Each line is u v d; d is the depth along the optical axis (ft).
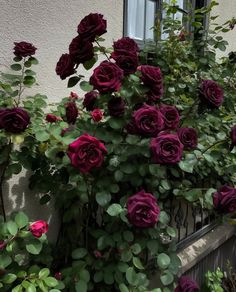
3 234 4.95
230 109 9.12
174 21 9.40
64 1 7.72
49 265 6.40
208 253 9.43
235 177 8.32
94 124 6.06
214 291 8.98
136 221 4.94
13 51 6.86
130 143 5.62
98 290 6.34
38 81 7.36
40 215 7.34
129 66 5.53
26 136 5.98
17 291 4.79
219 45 9.12
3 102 6.32
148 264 6.61
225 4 14.37
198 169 7.38
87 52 5.54
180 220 8.51
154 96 5.70
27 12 7.02
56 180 6.58
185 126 6.79
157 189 6.44
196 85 8.34
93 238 6.97
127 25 9.80
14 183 6.82
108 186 5.94
